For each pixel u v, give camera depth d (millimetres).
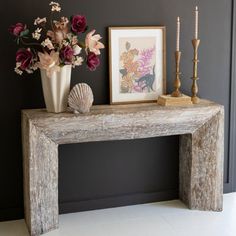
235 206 3467
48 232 3023
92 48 2928
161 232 3020
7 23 3008
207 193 3354
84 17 2891
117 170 3438
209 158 3297
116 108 3145
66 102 3008
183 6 3383
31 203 2926
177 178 3609
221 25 3502
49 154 2920
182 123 3168
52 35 2887
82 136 2961
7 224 3168
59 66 2865
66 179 3322
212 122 3242
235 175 3752
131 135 3074
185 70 3480
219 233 2992
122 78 3291
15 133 3152
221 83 3590
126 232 3025
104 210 3406
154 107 3172
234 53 3570
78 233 3012
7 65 3053
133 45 3281
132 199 3494
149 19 3318
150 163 3516
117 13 3234
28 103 3143
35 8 3051
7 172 3182
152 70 3357
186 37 3434
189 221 3189
